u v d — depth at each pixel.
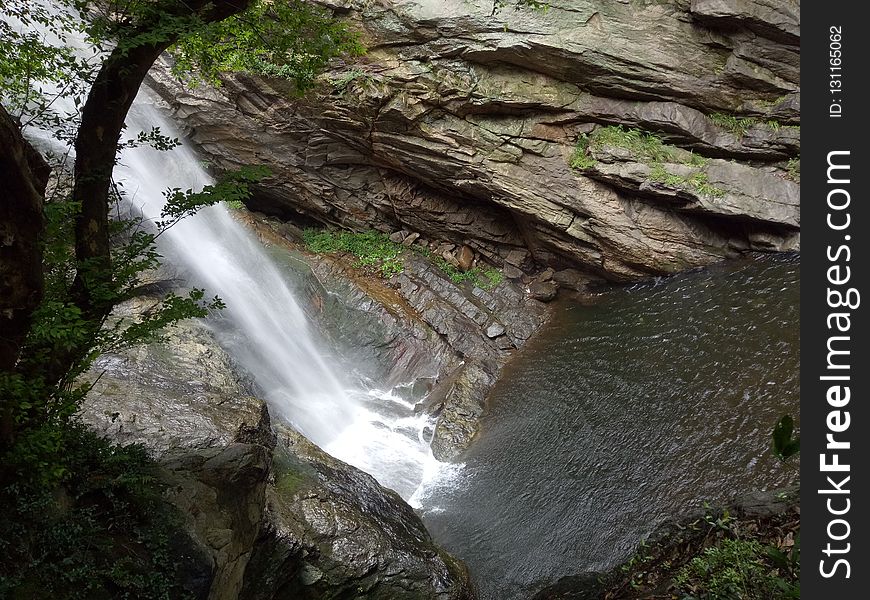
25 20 5.34
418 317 15.95
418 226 17.30
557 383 13.44
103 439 5.37
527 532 9.91
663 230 14.88
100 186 4.82
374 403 14.29
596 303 15.61
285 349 13.87
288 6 6.23
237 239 15.89
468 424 13.40
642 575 5.49
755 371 11.17
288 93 15.34
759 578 4.27
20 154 3.44
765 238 14.41
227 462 6.14
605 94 14.67
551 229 15.55
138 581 4.27
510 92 14.58
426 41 14.44
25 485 4.19
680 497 9.34
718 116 14.57
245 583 6.18
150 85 16.41
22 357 4.33
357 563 7.48
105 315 5.05
